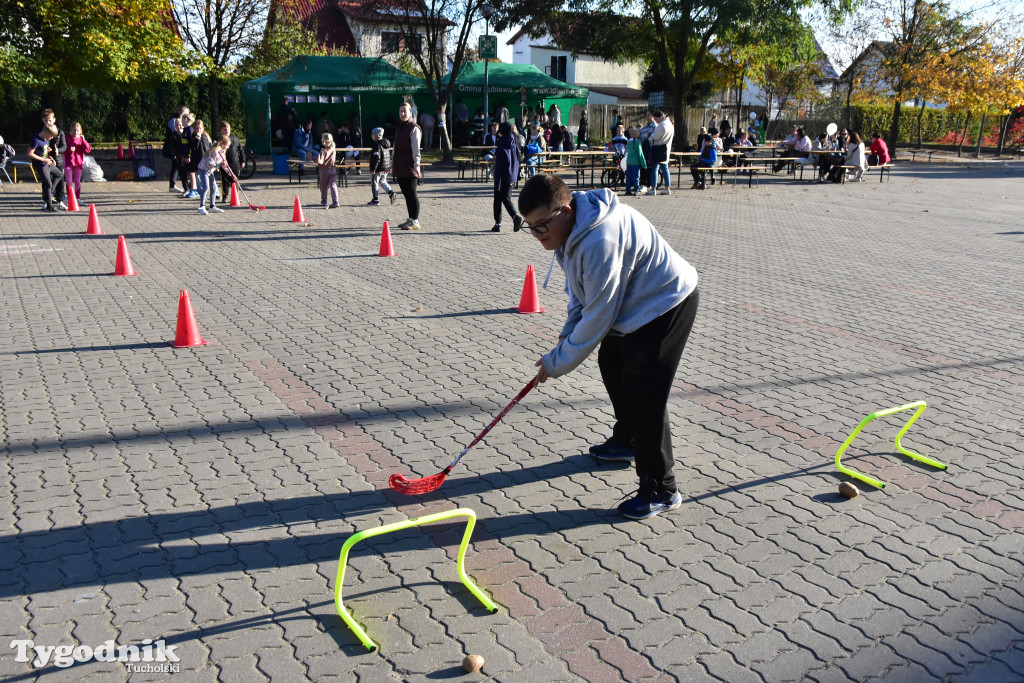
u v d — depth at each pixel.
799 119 38.44
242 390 5.42
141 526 3.66
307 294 8.16
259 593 3.18
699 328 7.18
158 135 32.97
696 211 15.78
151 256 10.02
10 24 16.83
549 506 3.91
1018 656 2.83
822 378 5.82
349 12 37.03
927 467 4.36
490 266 9.76
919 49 34.16
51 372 5.72
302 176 21.03
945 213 15.87
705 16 28.33
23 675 2.69
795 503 3.95
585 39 29.50
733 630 2.98
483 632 2.96
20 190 16.73
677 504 3.88
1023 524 3.75
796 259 10.70
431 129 31.36
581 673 2.74
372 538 3.60
